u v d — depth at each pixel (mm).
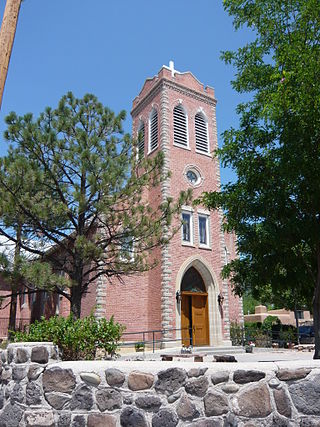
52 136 10484
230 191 9383
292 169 7586
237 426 3734
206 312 21453
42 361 4762
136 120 27438
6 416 4738
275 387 3752
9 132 10344
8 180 9625
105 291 19594
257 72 8961
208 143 24984
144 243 12180
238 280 9836
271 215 8242
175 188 21969
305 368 3727
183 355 11828
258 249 8789
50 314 24453
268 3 8375
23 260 9727
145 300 20844
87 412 4266
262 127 8773
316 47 7473
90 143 11125
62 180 11680
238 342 22188
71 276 11305
